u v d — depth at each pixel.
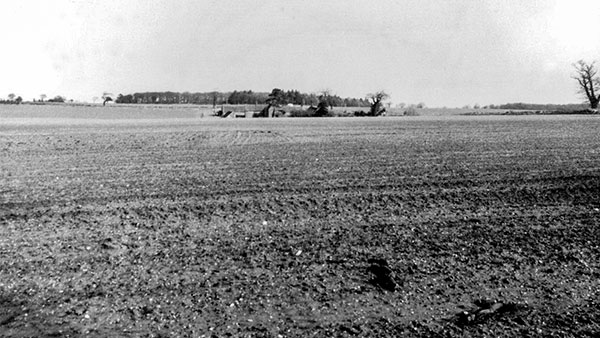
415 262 7.07
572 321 5.45
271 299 5.92
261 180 12.64
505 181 12.31
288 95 116.06
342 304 5.82
